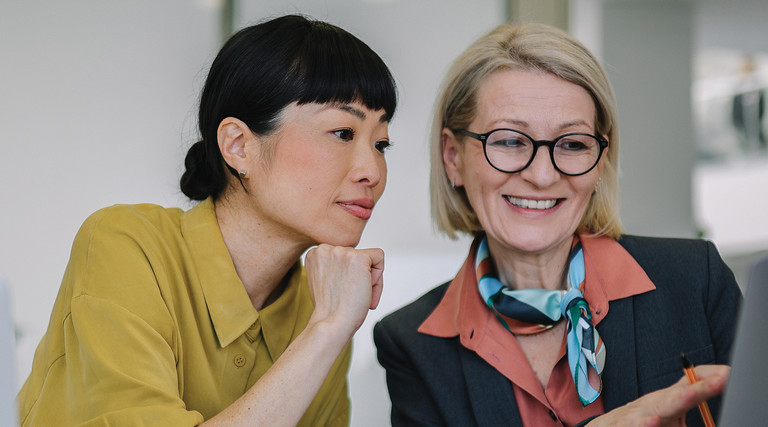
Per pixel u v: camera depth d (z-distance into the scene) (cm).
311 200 135
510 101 138
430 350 147
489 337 143
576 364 135
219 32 417
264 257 141
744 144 1198
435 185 156
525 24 145
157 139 414
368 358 430
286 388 117
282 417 116
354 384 401
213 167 141
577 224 142
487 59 142
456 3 444
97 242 130
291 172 134
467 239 176
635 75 685
